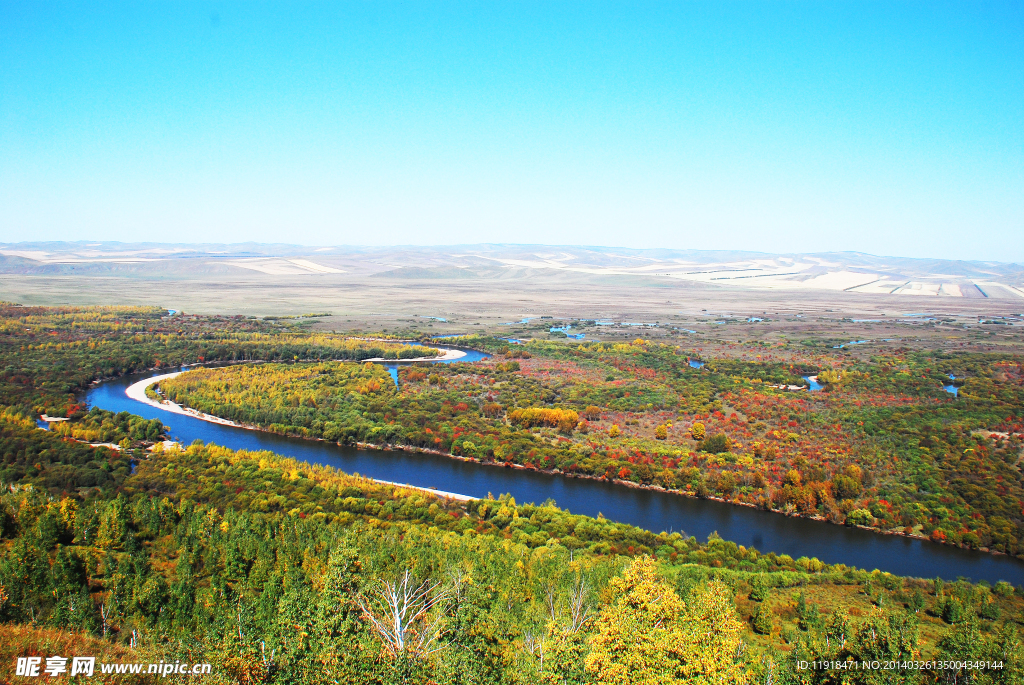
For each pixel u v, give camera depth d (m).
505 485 149.00
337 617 63.53
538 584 82.56
